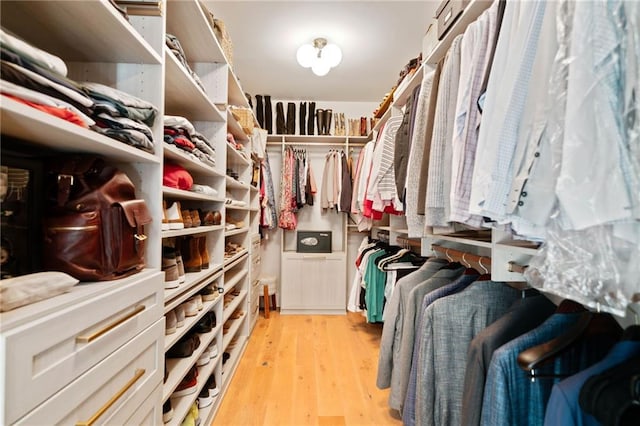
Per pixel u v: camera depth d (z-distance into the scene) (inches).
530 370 22.7
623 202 18.7
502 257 36.4
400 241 84.9
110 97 30.5
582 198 19.6
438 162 39.0
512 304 37.5
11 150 28.3
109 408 26.9
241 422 58.2
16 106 19.3
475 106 32.5
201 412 55.9
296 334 102.2
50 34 32.7
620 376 19.7
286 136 123.6
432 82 43.9
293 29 83.0
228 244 83.8
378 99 131.3
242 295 87.8
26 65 22.0
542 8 24.8
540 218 23.1
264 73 108.5
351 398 66.1
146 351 33.4
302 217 135.4
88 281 28.6
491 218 27.5
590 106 19.3
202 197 54.1
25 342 19.2
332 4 73.1
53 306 21.7
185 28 54.4
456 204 32.8
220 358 64.0
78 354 23.5
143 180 38.6
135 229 32.8
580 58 19.7
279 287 133.4
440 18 50.9
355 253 135.6
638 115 18.1
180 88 50.6
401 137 54.8
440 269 58.9
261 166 119.3
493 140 26.9
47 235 28.0
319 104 133.6
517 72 25.8
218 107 66.7
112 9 29.5
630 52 18.4
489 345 29.9
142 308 32.4
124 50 36.1
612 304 20.8
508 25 27.9
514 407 26.3
